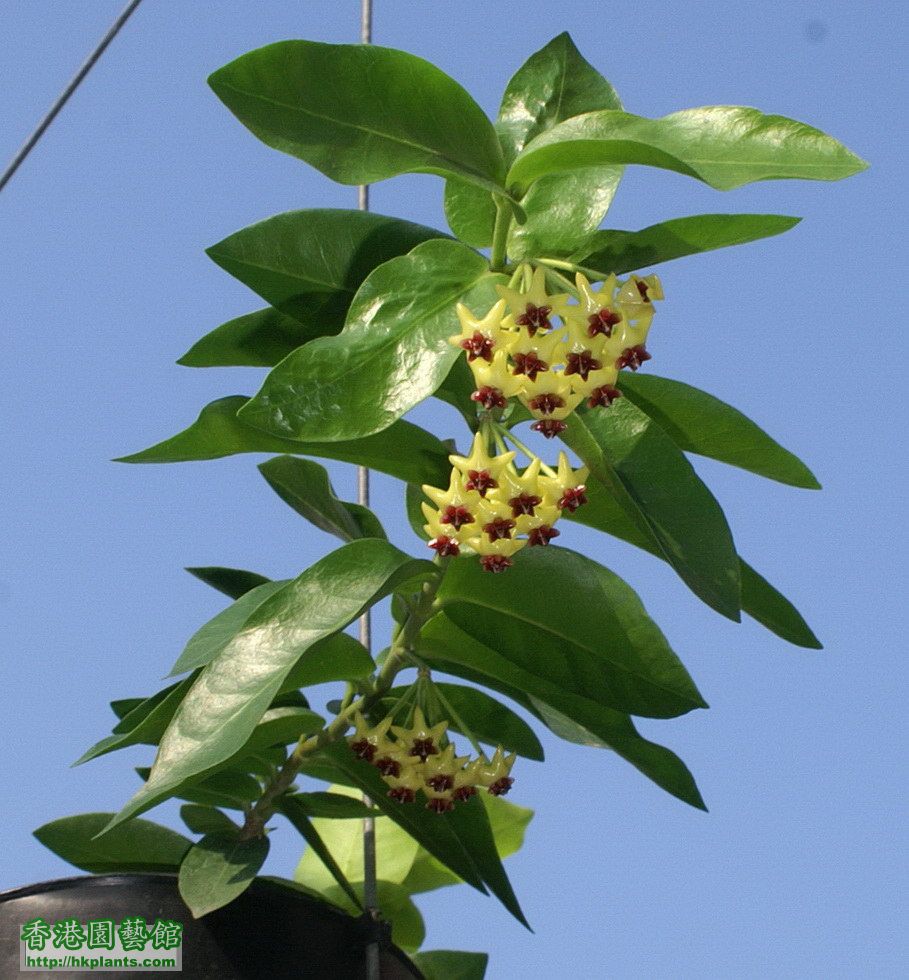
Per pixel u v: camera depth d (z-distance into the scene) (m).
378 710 1.10
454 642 1.09
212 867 1.05
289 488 1.12
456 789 1.08
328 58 1.02
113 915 1.04
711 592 1.03
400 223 1.08
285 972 1.04
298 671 1.08
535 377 1.02
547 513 1.04
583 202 1.07
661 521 1.04
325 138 1.03
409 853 1.18
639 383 1.08
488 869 1.11
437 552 1.06
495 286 1.03
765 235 1.07
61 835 1.10
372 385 1.02
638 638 1.07
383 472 1.08
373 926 1.06
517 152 1.09
